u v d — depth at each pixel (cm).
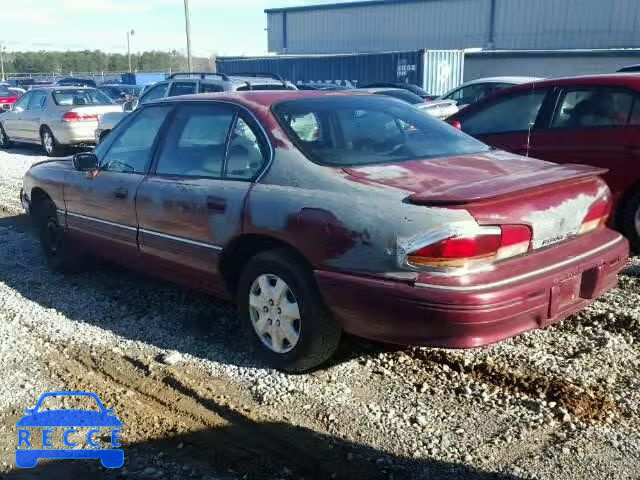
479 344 338
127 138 533
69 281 607
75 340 471
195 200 442
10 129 1720
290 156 405
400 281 340
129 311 525
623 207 618
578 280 374
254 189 409
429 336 341
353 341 447
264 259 404
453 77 3023
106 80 4669
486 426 348
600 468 311
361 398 379
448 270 331
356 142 423
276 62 3309
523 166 411
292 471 316
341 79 3139
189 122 479
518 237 347
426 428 348
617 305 486
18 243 748
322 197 374
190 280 474
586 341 436
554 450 325
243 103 445
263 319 415
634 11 3675
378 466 317
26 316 518
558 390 377
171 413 373
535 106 677
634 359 411
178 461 328
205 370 420
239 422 360
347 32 4981
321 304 382
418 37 4594
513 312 337
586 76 658
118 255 539
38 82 3847
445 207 335
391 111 473
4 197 1028
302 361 397
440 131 470
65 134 1523
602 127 623
